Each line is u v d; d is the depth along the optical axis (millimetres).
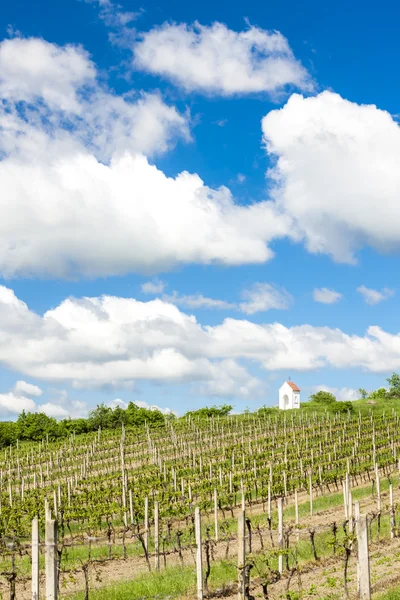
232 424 94125
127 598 20891
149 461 70250
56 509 38062
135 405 119312
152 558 29219
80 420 109562
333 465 59219
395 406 107312
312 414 102062
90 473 66312
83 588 23438
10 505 45688
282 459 63375
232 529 36094
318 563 24562
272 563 24750
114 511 37969
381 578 20406
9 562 29078
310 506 40844
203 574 23422
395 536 29734
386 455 64625
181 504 43750
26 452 82188
